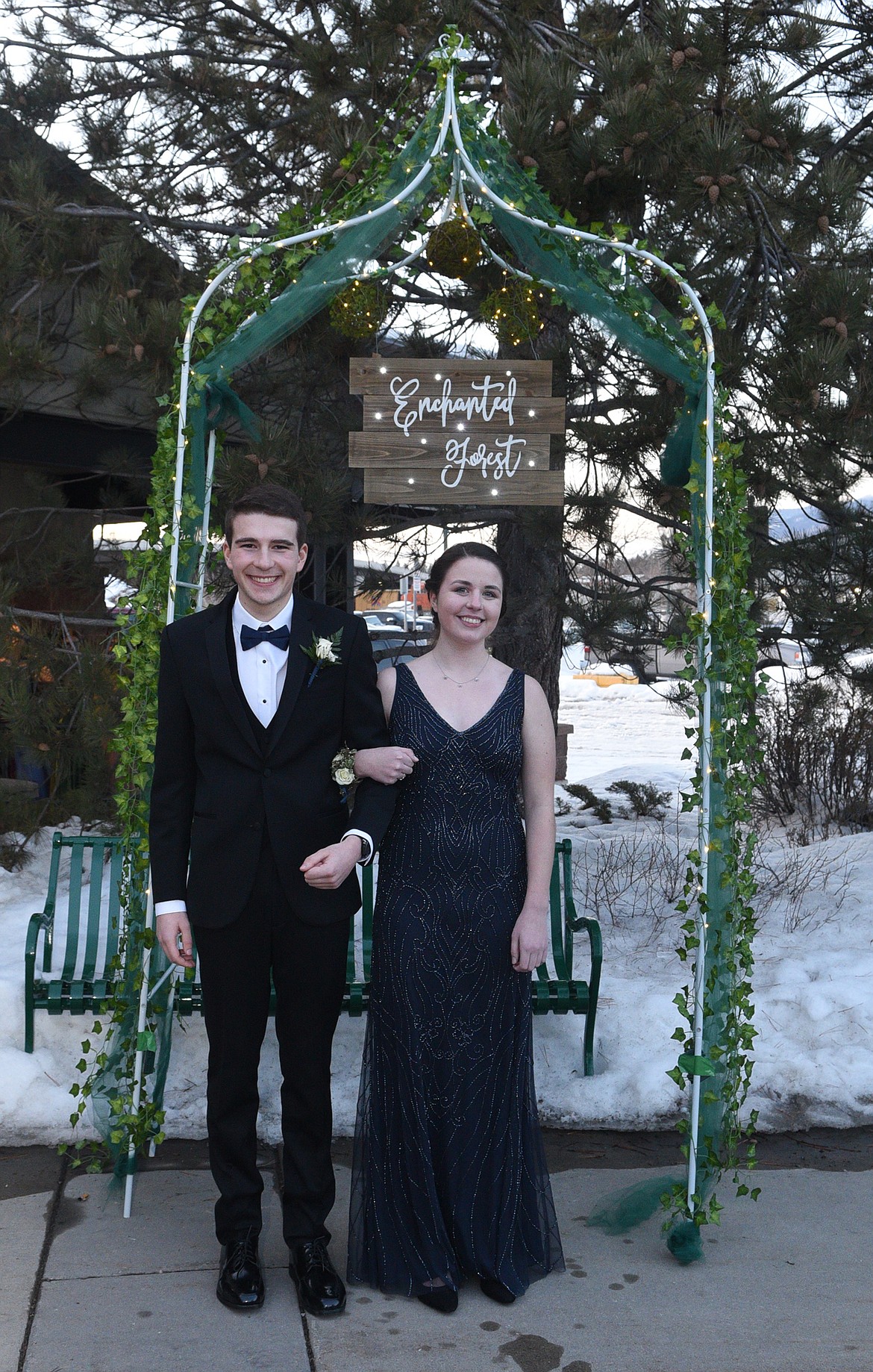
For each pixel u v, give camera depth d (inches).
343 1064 152.9
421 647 299.4
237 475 194.4
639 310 129.5
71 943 152.5
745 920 125.9
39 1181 130.9
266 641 107.3
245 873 105.6
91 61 287.6
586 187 178.7
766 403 191.8
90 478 306.0
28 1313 104.4
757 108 179.8
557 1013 149.8
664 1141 144.9
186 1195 128.3
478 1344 101.4
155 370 200.4
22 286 237.9
